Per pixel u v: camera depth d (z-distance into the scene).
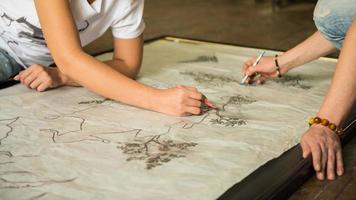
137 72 1.40
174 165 0.86
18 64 1.42
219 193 0.76
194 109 1.10
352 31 0.91
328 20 1.18
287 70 1.38
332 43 1.26
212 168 0.85
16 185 0.79
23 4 1.25
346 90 0.91
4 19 1.31
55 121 1.07
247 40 2.53
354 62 0.90
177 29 2.83
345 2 1.12
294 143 0.97
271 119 1.11
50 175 0.82
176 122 1.07
